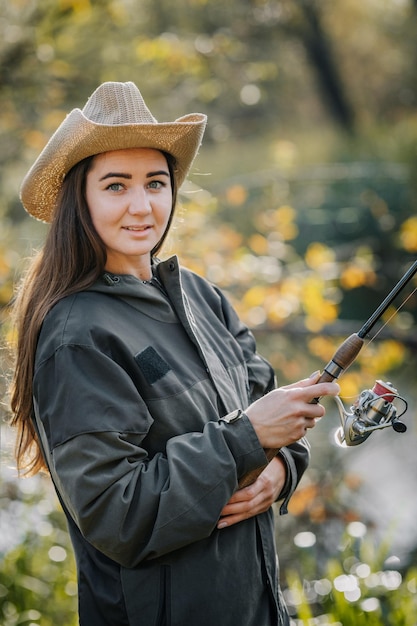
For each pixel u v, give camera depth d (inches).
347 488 255.1
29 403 106.7
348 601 156.3
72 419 96.8
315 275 259.1
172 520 96.3
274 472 109.9
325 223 453.1
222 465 98.0
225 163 600.4
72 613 167.5
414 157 481.7
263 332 267.0
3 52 298.8
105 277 104.8
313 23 799.1
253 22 550.6
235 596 102.9
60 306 102.7
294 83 892.0
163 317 107.0
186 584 100.4
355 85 892.6
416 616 159.0
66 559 177.2
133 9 332.5
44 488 195.5
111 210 103.8
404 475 285.4
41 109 304.8
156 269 111.5
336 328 266.4
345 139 652.1
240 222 385.4
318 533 231.6
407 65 863.1
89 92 310.0
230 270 253.1
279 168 371.9
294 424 100.7
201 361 107.7
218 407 106.7
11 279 247.3
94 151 103.4
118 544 96.4
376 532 240.8
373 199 419.8
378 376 288.0
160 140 104.6
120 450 96.7
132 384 99.1
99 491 95.7
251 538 106.2
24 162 307.6
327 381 103.7
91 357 98.6
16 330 108.9
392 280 393.7
